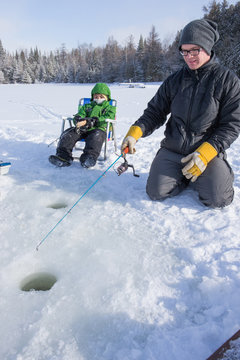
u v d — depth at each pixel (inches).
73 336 50.1
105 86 157.5
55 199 104.8
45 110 418.9
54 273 66.4
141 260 68.9
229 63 1323.8
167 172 97.7
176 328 51.2
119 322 52.5
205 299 57.7
